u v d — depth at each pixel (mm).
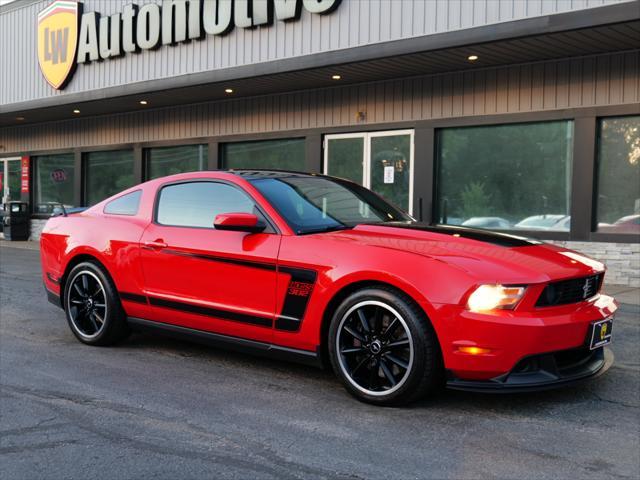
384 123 11578
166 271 4844
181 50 12844
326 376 4551
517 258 3740
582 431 3484
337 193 4934
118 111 15914
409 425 3555
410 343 3668
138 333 5934
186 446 3268
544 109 9859
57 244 5664
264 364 4875
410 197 11375
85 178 17578
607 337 3943
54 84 15523
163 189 5184
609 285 9297
